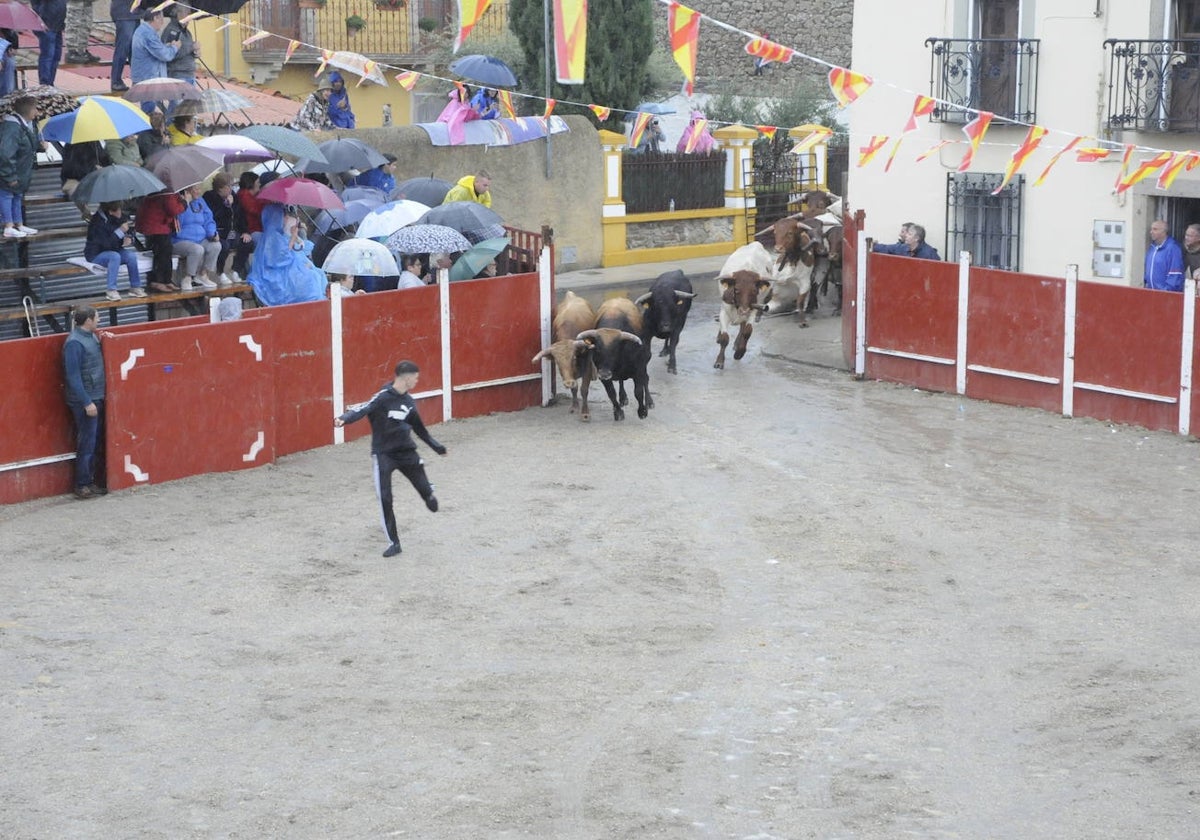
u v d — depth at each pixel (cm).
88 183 1636
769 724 949
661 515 1418
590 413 1864
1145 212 2023
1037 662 1055
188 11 2216
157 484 1523
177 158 1695
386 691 1004
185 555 1298
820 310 2564
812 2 3666
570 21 1183
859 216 2059
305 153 1845
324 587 1219
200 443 1554
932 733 935
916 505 1455
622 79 3159
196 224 1762
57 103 1905
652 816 820
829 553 1307
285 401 1652
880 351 2056
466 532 1366
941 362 1983
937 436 1744
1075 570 1268
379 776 872
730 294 2064
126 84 2297
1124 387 1794
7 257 1709
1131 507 1457
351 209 2016
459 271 1898
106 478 1491
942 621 1143
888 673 1036
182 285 1761
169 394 1522
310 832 803
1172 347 1741
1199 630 1120
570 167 2883
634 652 1077
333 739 925
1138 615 1156
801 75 3703
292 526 1387
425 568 1267
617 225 2984
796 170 3322
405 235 1864
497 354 1867
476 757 898
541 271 1894
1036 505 1461
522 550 1315
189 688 1008
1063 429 1788
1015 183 2128
